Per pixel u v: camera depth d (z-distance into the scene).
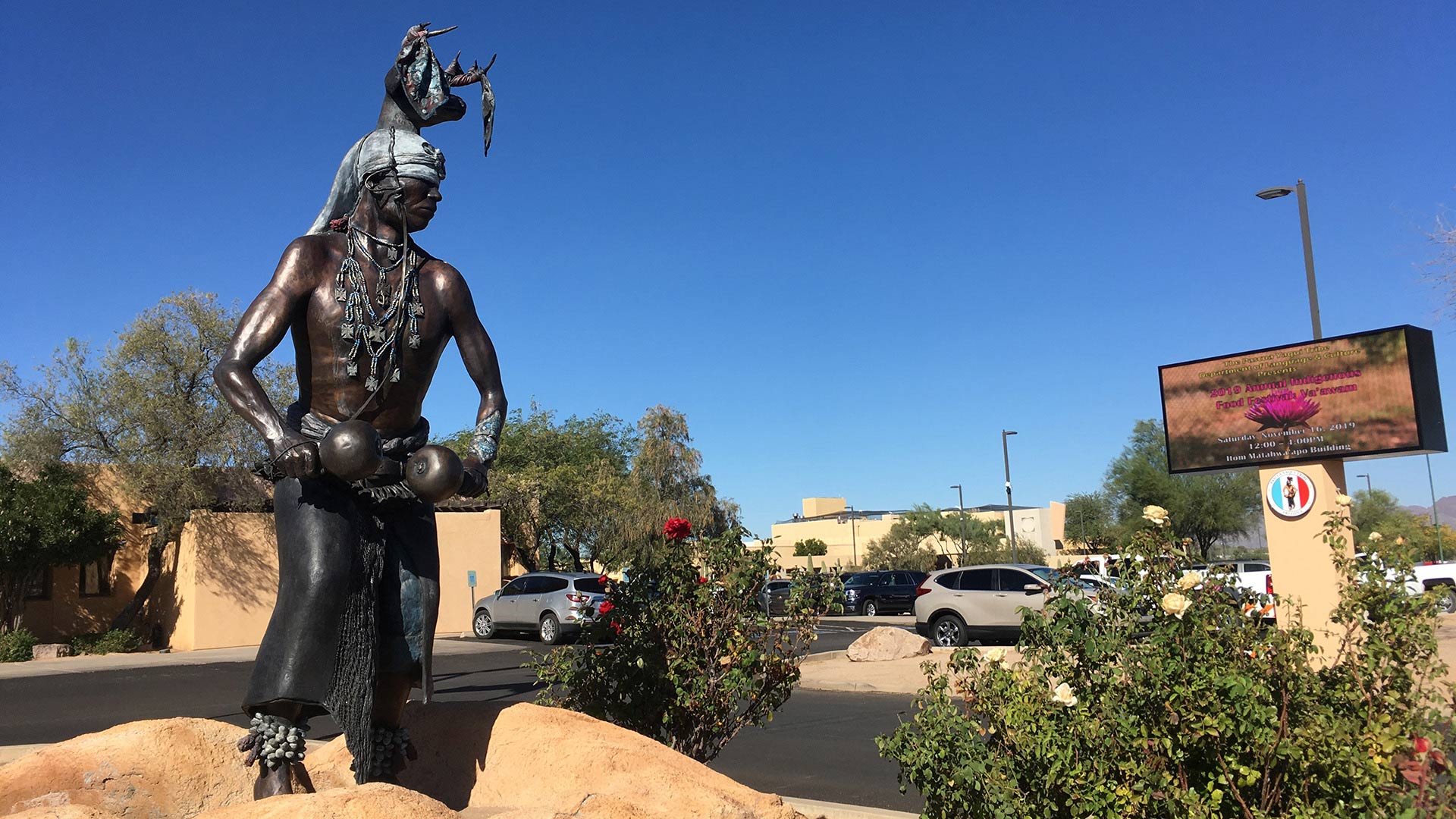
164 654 21.88
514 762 3.48
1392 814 2.81
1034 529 67.50
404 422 3.59
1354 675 3.18
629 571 5.31
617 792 3.16
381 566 3.38
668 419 41.75
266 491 24.50
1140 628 3.30
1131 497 41.66
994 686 3.38
